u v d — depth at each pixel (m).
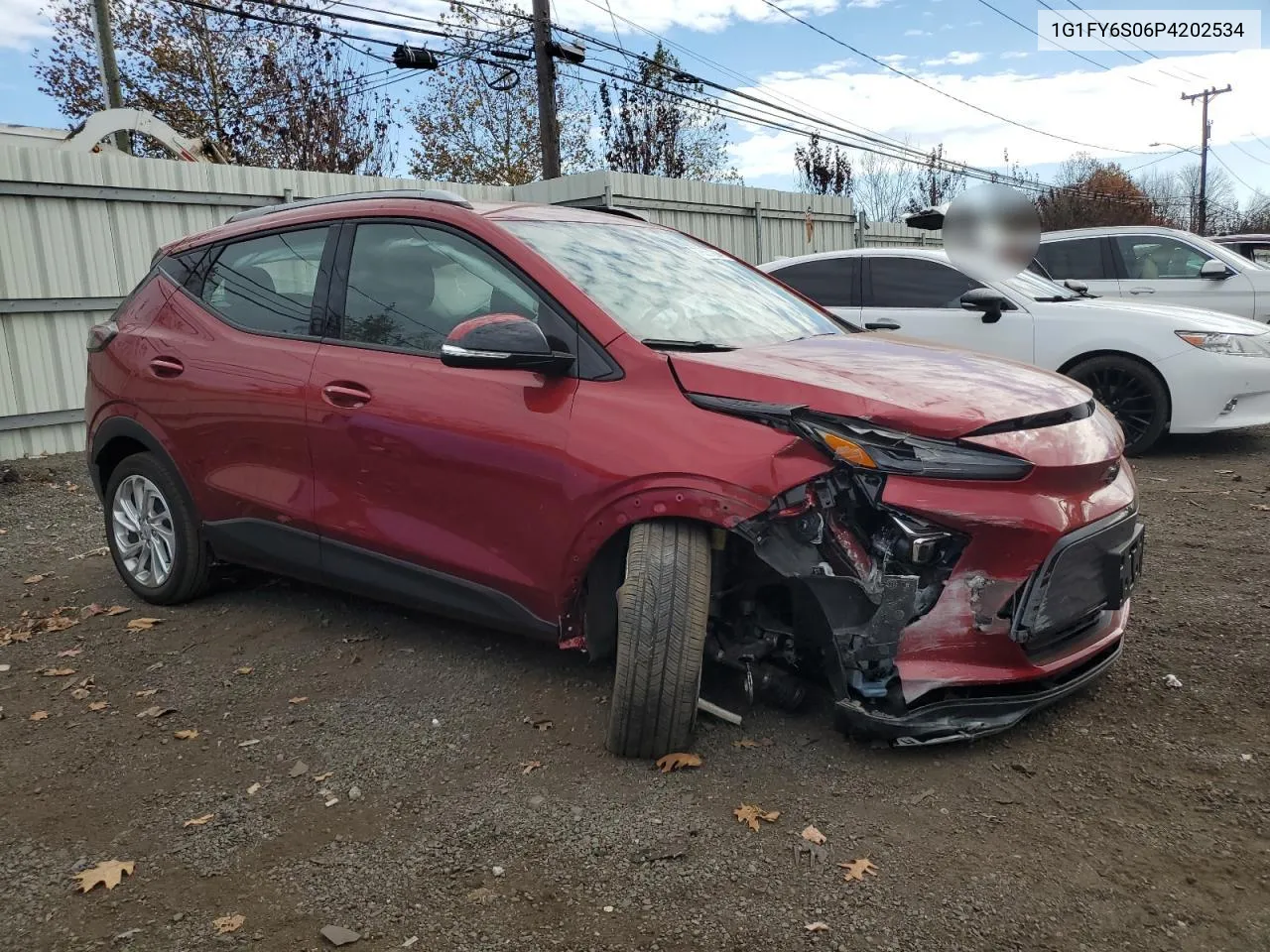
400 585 3.64
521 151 28.53
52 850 2.72
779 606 3.15
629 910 2.37
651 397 3.06
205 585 4.61
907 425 2.80
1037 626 2.86
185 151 13.19
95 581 5.22
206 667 3.95
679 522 2.97
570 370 3.23
